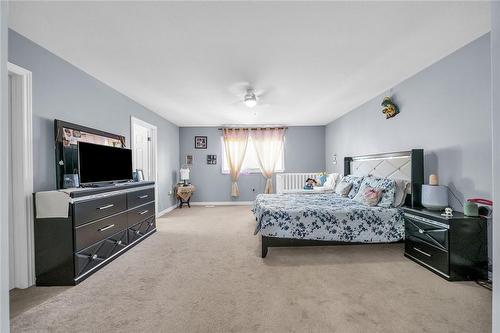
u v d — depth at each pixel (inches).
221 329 63.2
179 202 256.5
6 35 25.6
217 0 70.0
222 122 247.3
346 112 206.8
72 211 87.4
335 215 114.9
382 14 77.0
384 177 148.2
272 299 76.8
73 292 82.3
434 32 87.7
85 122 119.2
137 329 63.6
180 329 63.4
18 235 85.0
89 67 114.0
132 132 164.1
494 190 26.2
